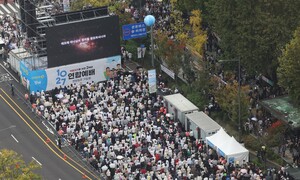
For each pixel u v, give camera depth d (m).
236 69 152.25
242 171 122.25
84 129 137.25
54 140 141.25
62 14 159.88
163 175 122.31
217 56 161.75
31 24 161.12
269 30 143.88
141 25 166.00
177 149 130.25
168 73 159.88
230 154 126.62
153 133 133.62
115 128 135.88
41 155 136.75
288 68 134.62
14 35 177.38
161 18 179.88
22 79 161.62
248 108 139.12
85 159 133.38
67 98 149.62
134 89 150.50
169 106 144.88
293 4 144.88
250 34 145.88
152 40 159.88
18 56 164.12
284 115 135.88
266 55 146.12
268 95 148.12
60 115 143.25
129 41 172.88
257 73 149.00
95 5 177.50
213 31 164.12
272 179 122.56
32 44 160.88
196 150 130.88
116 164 126.75
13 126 147.00
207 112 146.00
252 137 137.75
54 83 159.50
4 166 107.69
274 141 134.25
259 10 144.38
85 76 161.75
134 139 132.00
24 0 159.88
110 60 163.12
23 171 107.75
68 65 159.88
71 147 137.88
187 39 163.62
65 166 132.88
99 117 139.62
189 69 153.88
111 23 161.38
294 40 134.38
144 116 140.12
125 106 143.75
